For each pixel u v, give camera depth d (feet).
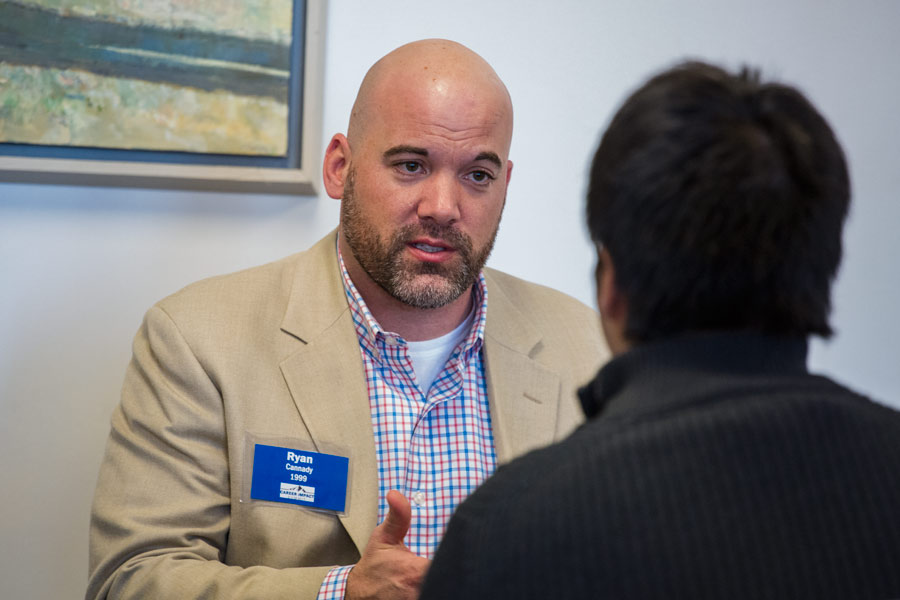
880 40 10.07
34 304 8.79
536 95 9.55
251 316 7.18
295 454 6.73
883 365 10.19
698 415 3.03
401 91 6.79
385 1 9.20
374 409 7.09
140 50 8.57
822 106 10.02
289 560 6.64
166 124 8.62
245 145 8.70
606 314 3.56
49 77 8.46
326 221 9.12
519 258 9.57
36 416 8.82
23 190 8.76
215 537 6.72
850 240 10.14
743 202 3.10
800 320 3.22
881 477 3.05
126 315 8.89
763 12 9.88
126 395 7.08
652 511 2.90
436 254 6.83
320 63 8.84
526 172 9.55
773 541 2.87
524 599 2.90
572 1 9.59
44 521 8.84
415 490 6.97
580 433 3.22
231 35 8.68
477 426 7.28
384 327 7.30
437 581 3.13
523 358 7.58
